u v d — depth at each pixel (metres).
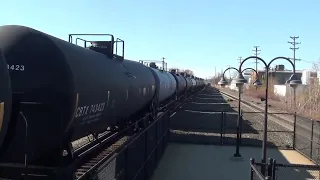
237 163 15.93
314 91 49.03
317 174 14.00
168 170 14.38
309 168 9.67
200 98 64.44
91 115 8.39
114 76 10.09
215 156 17.19
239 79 16.02
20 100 6.51
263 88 91.69
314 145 17.00
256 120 32.12
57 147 7.02
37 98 6.58
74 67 7.18
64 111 6.79
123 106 11.64
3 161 6.90
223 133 23.02
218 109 42.38
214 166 15.28
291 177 13.44
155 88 18.53
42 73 6.60
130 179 9.61
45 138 6.79
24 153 6.80
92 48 10.74
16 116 6.49
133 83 12.55
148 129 12.52
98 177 6.91
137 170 10.61
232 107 46.62
